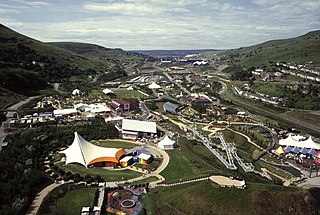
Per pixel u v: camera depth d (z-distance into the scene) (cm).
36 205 11694
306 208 11688
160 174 15075
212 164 16262
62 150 17500
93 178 14175
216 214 11275
